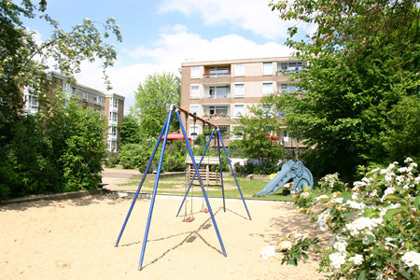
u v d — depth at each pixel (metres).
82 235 5.67
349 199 2.83
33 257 4.36
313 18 6.13
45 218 6.82
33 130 10.25
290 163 12.59
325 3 5.77
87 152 10.91
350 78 13.17
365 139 13.13
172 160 23.52
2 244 4.86
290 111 17.39
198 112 39.69
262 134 23.38
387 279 1.97
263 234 5.99
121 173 22.30
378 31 6.64
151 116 46.44
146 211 8.39
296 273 3.87
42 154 10.10
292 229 6.39
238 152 30.98
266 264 4.22
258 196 11.74
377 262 1.90
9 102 10.44
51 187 10.12
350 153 16.06
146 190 13.19
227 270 4.00
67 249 4.79
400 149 10.04
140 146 30.70
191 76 40.28
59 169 10.61
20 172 8.80
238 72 38.66
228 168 25.38
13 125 9.84
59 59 10.49
